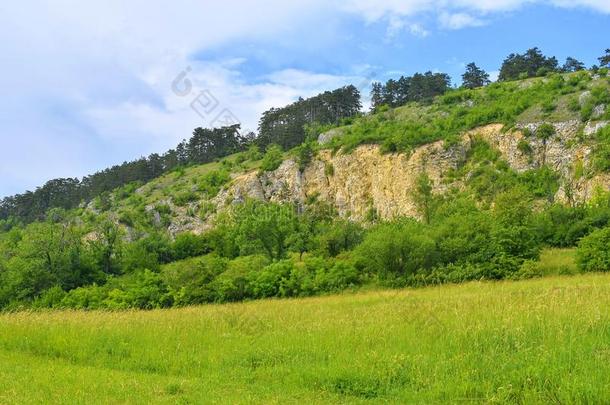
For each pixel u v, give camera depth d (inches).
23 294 2357.3
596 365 368.5
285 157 5034.5
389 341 507.5
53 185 6830.7
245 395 393.4
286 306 1056.2
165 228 4862.2
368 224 4057.6
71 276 2650.1
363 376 414.0
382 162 4328.3
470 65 6801.2
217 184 5196.9
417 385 391.2
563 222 2342.5
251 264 2228.1
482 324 499.2
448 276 1685.5
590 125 3661.4
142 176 6412.4
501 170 3816.4
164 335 626.2
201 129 6422.2
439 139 4215.1
